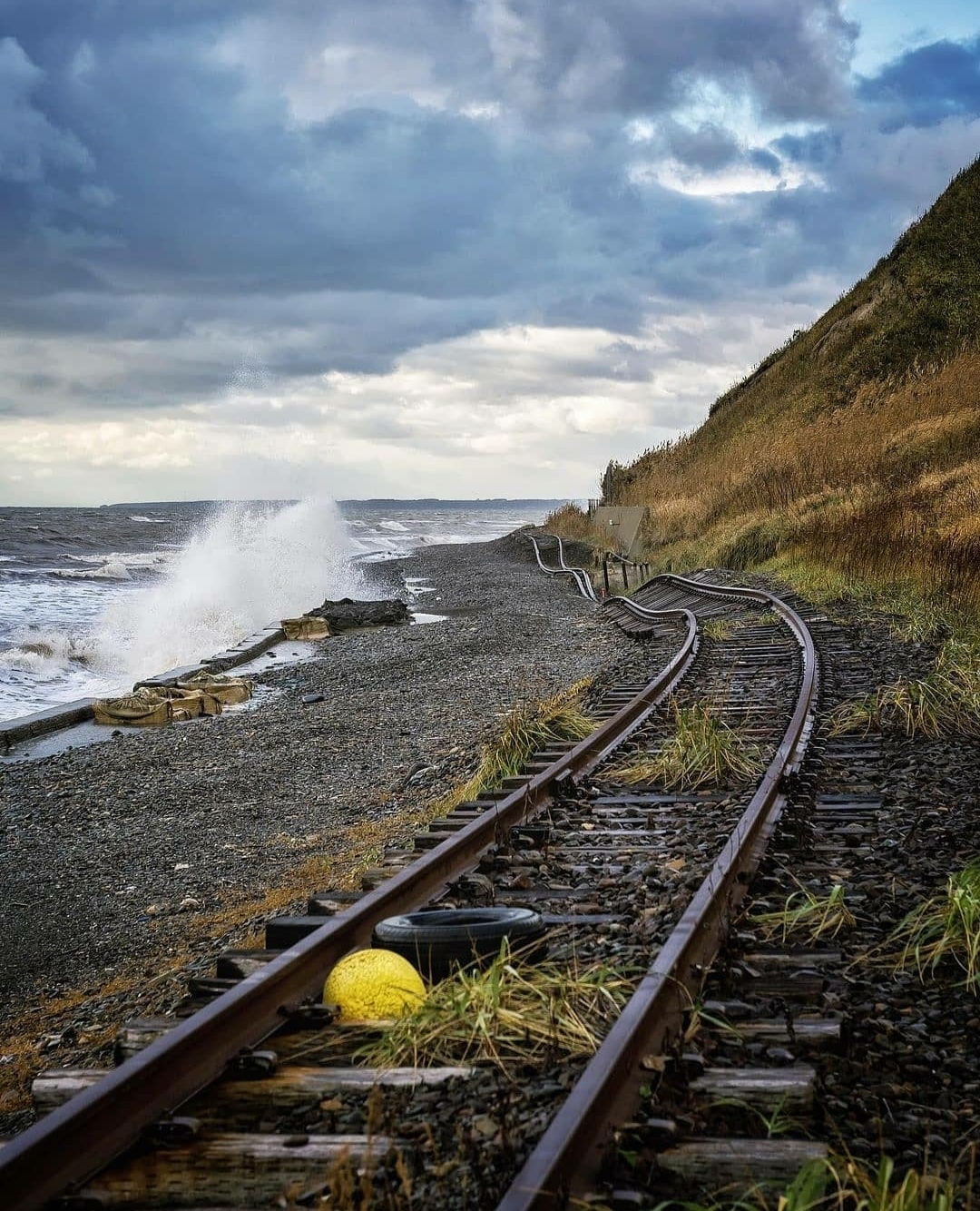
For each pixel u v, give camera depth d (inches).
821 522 978.1
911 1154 123.8
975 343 1501.0
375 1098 126.7
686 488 1718.8
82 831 409.1
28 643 963.3
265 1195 120.4
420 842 269.3
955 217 1889.8
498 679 661.3
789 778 291.3
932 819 260.2
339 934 183.9
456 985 164.2
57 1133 117.0
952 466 1048.8
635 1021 138.6
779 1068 136.4
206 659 831.1
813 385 1786.4
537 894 221.9
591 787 316.2
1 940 304.0
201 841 382.0
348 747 513.0
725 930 185.0
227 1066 142.6
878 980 175.2
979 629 516.7
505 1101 128.1
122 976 261.7
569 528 2180.1
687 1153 118.6
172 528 3841.0
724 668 531.2
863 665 488.1
